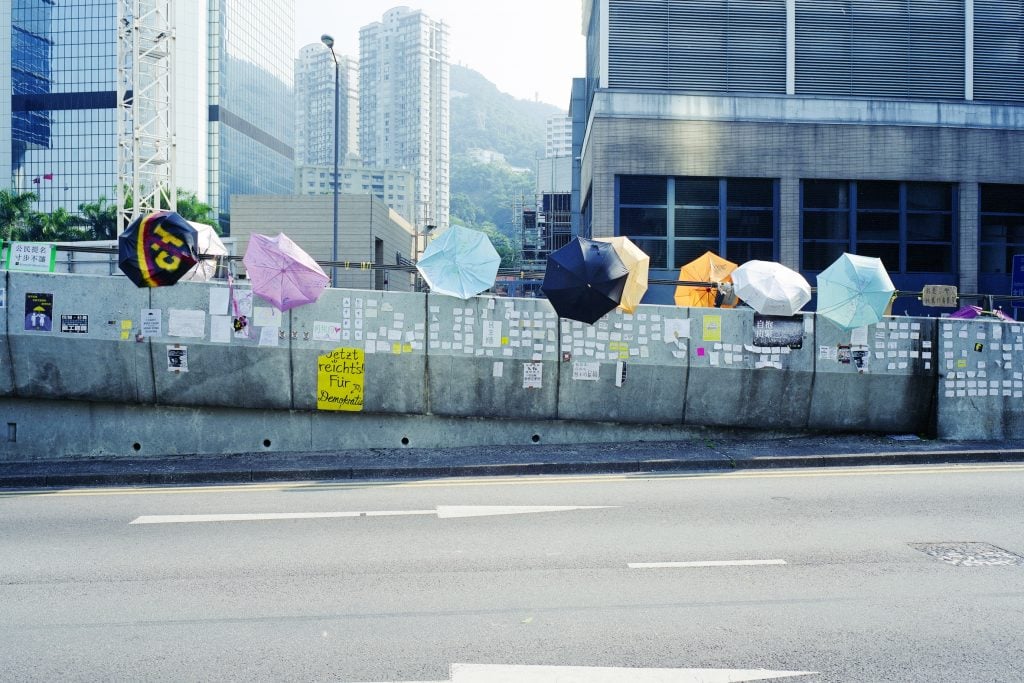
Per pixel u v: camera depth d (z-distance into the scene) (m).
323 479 10.25
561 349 12.00
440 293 11.88
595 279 11.24
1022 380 12.50
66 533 7.46
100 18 125.38
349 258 38.97
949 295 12.31
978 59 24.89
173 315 11.53
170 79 37.84
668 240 24.12
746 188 24.34
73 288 11.47
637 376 12.12
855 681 4.19
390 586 5.80
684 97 24.12
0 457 11.37
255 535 7.33
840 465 10.94
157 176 38.53
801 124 24.17
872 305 11.95
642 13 24.41
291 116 163.50
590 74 29.55
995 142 24.48
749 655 4.51
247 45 140.62
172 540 7.17
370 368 11.78
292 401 11.73
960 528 7.45
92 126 126.06
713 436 12.35
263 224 39.44
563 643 4.70
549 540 7.07
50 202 126.94
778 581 5.88
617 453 11.21
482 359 11.91
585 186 29.91
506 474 10.43
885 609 5.27
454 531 7.43
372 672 4.32
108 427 11.56
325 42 28.03
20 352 11.38
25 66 126.44
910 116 24.38
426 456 11.14
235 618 5.17
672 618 5.11
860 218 24.41
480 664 4.41
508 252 90.88
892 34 24.69
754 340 12.21
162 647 4.70
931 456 11.12
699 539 7.07
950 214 24.61
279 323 11.64
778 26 24.53
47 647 4.71
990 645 4.66
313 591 5.70
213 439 11.67
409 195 182.25
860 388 12.34
